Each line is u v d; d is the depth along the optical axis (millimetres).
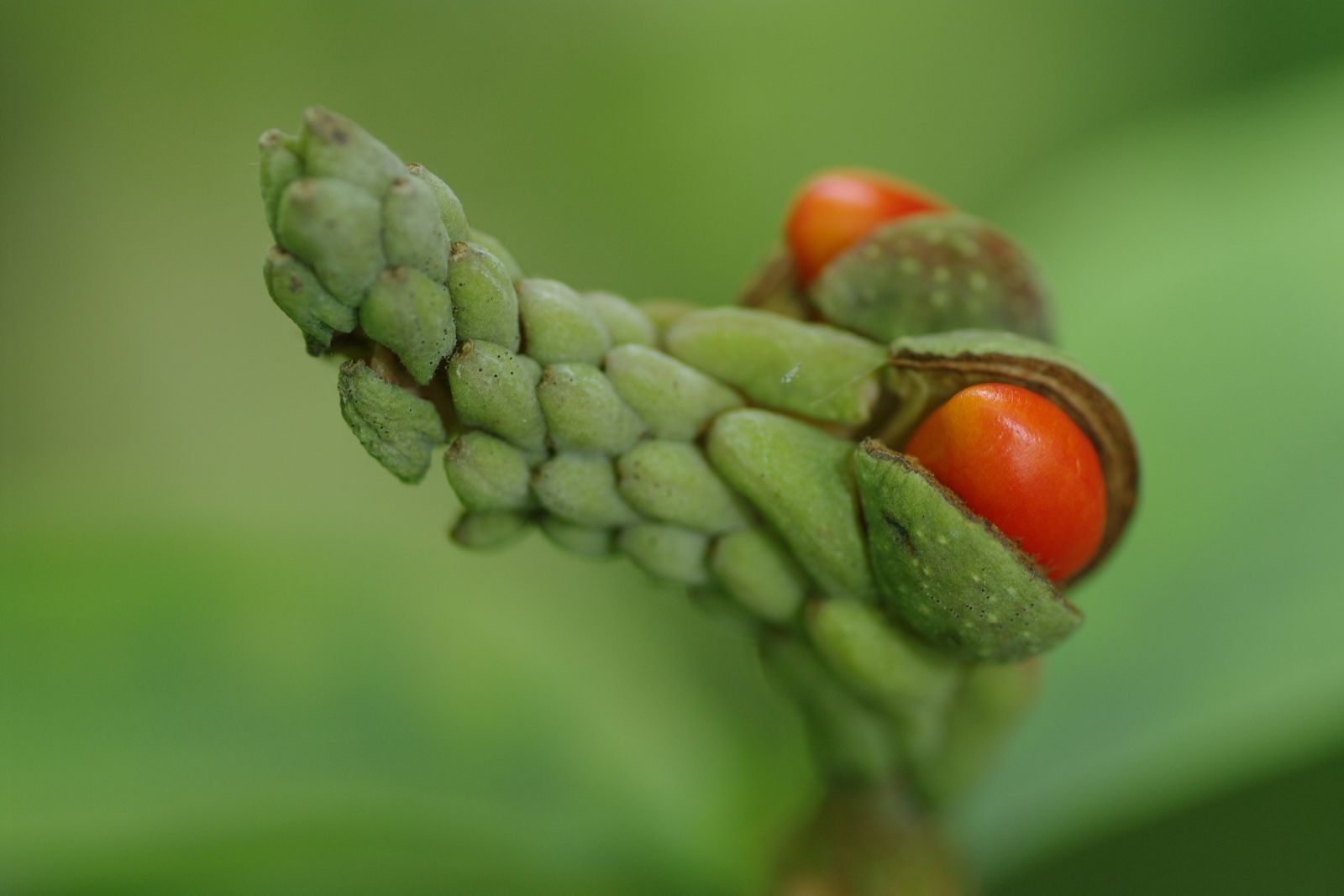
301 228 157
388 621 206
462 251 161
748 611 177
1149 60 286
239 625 203
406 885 201
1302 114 246
